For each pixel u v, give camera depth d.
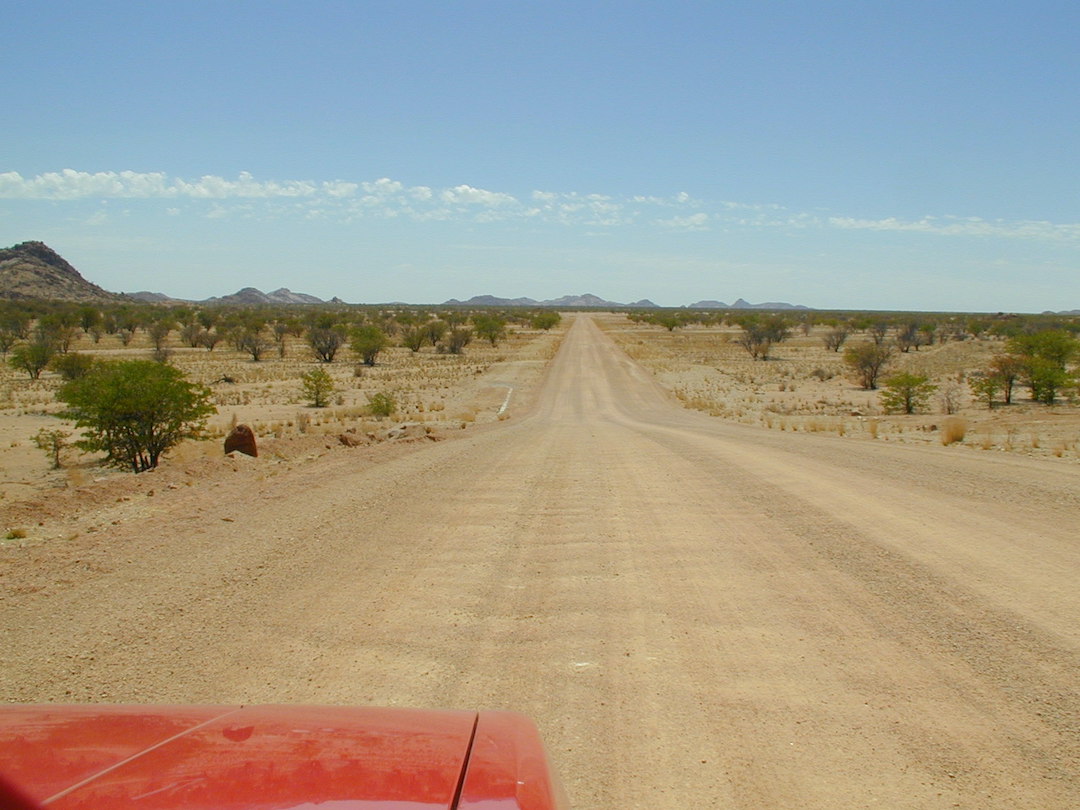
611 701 5.48
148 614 7.03
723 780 4.45
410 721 2.88
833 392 54.75
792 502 11.83
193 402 24.58
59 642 6.36
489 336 110.31
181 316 130.88
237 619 6.97
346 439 21.73
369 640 6.57
